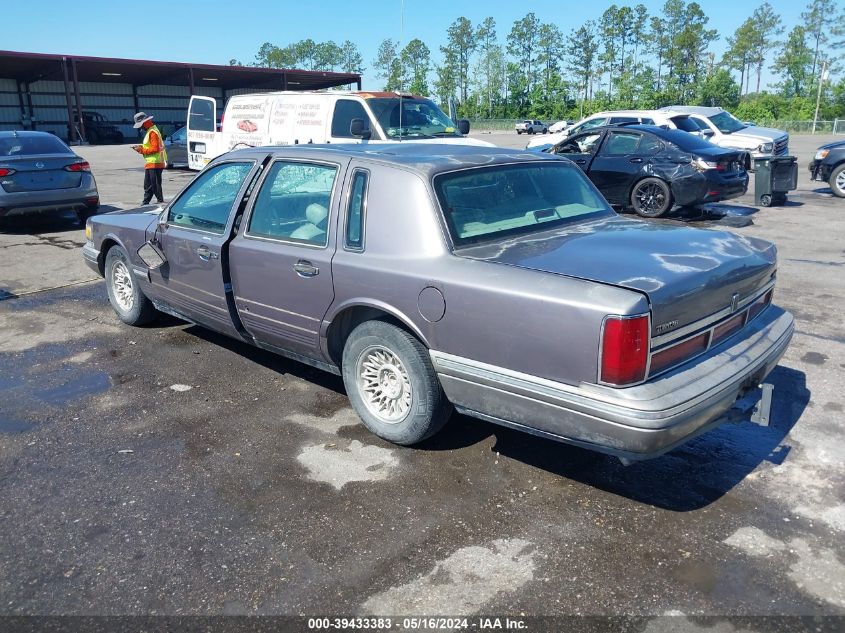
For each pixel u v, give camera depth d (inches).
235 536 127.5
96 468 152.4
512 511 134.2
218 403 184.9
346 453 157.2
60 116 2043.6
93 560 121.4
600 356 117.2
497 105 3858.3
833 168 569.0
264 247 173.6
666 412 115.2
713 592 111.1
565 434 125.3
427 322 140.4
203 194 200.4
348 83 2247.8
